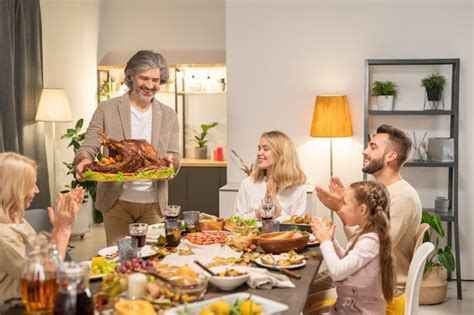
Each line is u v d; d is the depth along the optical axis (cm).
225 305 204
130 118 406
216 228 359
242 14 593
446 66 572
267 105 595
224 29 808
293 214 414
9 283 251
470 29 568
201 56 812
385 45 578
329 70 585
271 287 253
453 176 560
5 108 610
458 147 567
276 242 311
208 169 757
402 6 574
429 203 584
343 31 582
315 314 317
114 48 821
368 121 579
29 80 679
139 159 365
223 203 568
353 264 282
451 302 530
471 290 560
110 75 819
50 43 745
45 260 206
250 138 598
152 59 396
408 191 349
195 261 260
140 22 816
